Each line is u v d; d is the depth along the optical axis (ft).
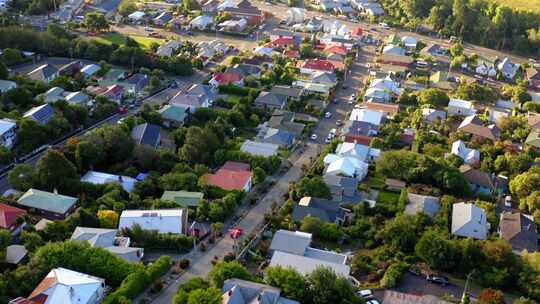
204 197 286.87
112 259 222.89
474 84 456.04
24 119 326.65
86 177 293.23
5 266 220.23
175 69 462.60
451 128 389.39
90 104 383.24
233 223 270.26
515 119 396.16
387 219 277.44
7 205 258.57
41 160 282.36
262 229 263.08
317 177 303.27
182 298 202.28
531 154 353.10
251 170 312.50
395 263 242.58
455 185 302.25
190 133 327.26
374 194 304.71
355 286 230.27
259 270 237.25
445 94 434.30
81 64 466.70
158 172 307.17
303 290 211.20
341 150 338.95
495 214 284.20
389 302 216.33
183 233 254.47
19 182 278.46
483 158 348.38
